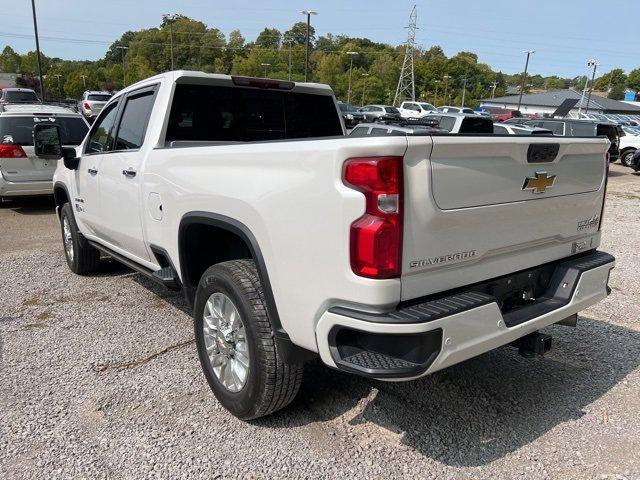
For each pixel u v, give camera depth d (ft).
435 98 325.62
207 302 10.58
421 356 7.58
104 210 15.33
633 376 12.20
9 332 14.25
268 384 9.33
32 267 20.39
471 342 8.08
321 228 7.90
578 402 11.05
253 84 13.89
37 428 9.97
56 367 12.34
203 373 11.49
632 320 15.64
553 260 10.49
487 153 8.29
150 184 12.36
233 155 9.61
